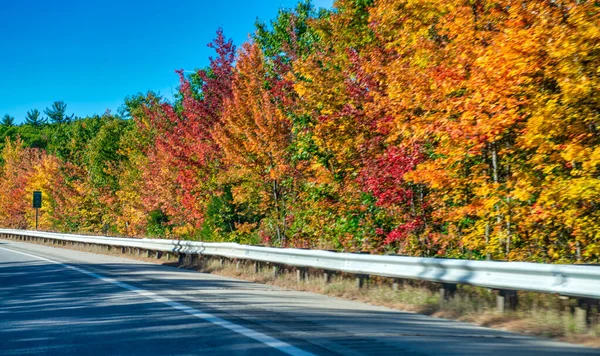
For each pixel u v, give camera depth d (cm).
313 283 1259
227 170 2691
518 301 861
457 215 1302
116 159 4700
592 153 1045
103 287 1250
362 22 1923
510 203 1227
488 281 831
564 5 1069
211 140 2900
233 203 2703
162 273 1619
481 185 1296
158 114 3878
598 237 1116
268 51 3067
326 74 1833
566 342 662
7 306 1010
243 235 2614
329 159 1880
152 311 899
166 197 3128
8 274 1634
